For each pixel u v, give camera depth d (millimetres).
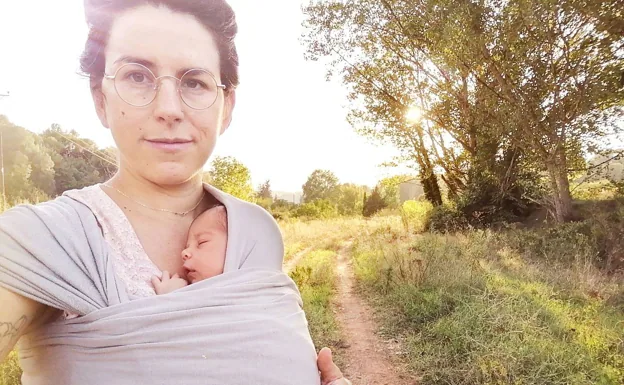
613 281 3998
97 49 502
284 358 485
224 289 483
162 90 482
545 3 5703
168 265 520
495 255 5457
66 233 440
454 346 2637
